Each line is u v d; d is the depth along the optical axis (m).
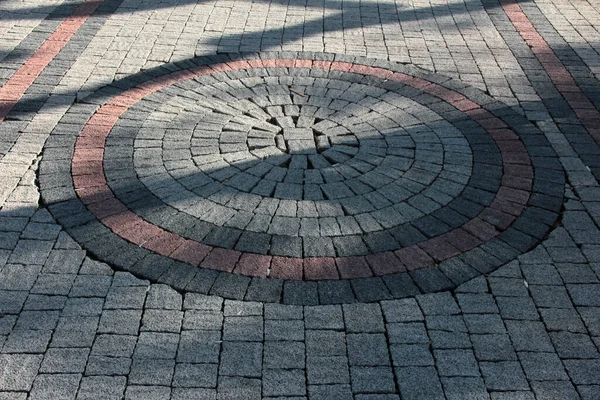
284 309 3.83
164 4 8.48
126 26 7.76
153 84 6.46
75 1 8.44
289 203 4.80
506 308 3.90
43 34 7.44
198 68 6.82
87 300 3.85
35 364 3.42
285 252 4.29
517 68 7.09
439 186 5.05
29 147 5.35
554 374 3.47
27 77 6.46
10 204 4.66
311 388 3.35
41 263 4.12
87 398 3.24
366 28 7.98
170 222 4.54
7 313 3.73
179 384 3.34
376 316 3.80
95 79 6.50
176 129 5.72
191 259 4.20
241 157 5.37
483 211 4.77
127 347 3.54
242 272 4.10
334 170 5.23
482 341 3.66
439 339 3.66
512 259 4.30
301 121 5.93
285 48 7.35
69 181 4.94
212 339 3.62
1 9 8.05
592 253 4.39
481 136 5.76
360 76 6.78
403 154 5.47
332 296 3.93
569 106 6.34
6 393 3.25
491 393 3.35
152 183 4.97
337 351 3.57
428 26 8.12
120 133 5.61
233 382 3.36
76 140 5.48
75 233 4.40
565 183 5.15
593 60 7.34
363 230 4.52
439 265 4.21
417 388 3.36
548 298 3.99
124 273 4.07
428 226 4.59
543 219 4.71
